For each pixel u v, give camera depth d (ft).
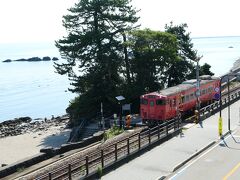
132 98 167.53
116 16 173.58
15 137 189.98
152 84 172.14
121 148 88.99
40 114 272.92
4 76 540.11
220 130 108.06
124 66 173.58
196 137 107.55
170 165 83.92
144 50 167.32
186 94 140.46
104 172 79.30
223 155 91.35
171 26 203.92
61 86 413.59
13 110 292.20
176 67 191.01
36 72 587.68
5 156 149.48
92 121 168.45
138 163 85.76
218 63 559.79
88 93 166.91
